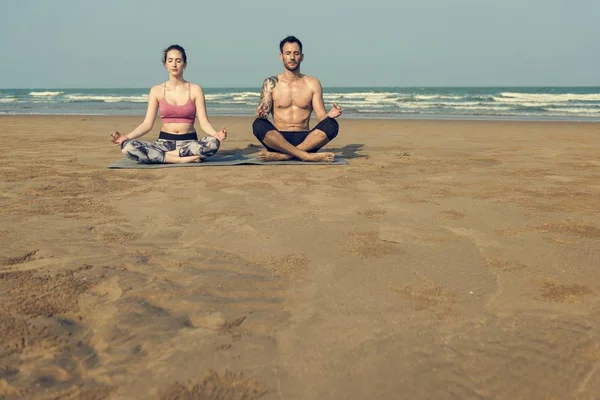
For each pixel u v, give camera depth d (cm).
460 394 146
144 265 247
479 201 395
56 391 146
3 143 822
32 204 378
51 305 201
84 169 548
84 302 204
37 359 162
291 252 269
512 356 166
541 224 327
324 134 595
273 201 390
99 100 4456
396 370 158
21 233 300
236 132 1128
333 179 492
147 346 172
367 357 166
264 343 174
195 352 168
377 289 221
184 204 379
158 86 600
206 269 243
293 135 611
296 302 208
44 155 668
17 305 200
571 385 151
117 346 171
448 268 246
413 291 219
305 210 362
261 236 297
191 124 602
